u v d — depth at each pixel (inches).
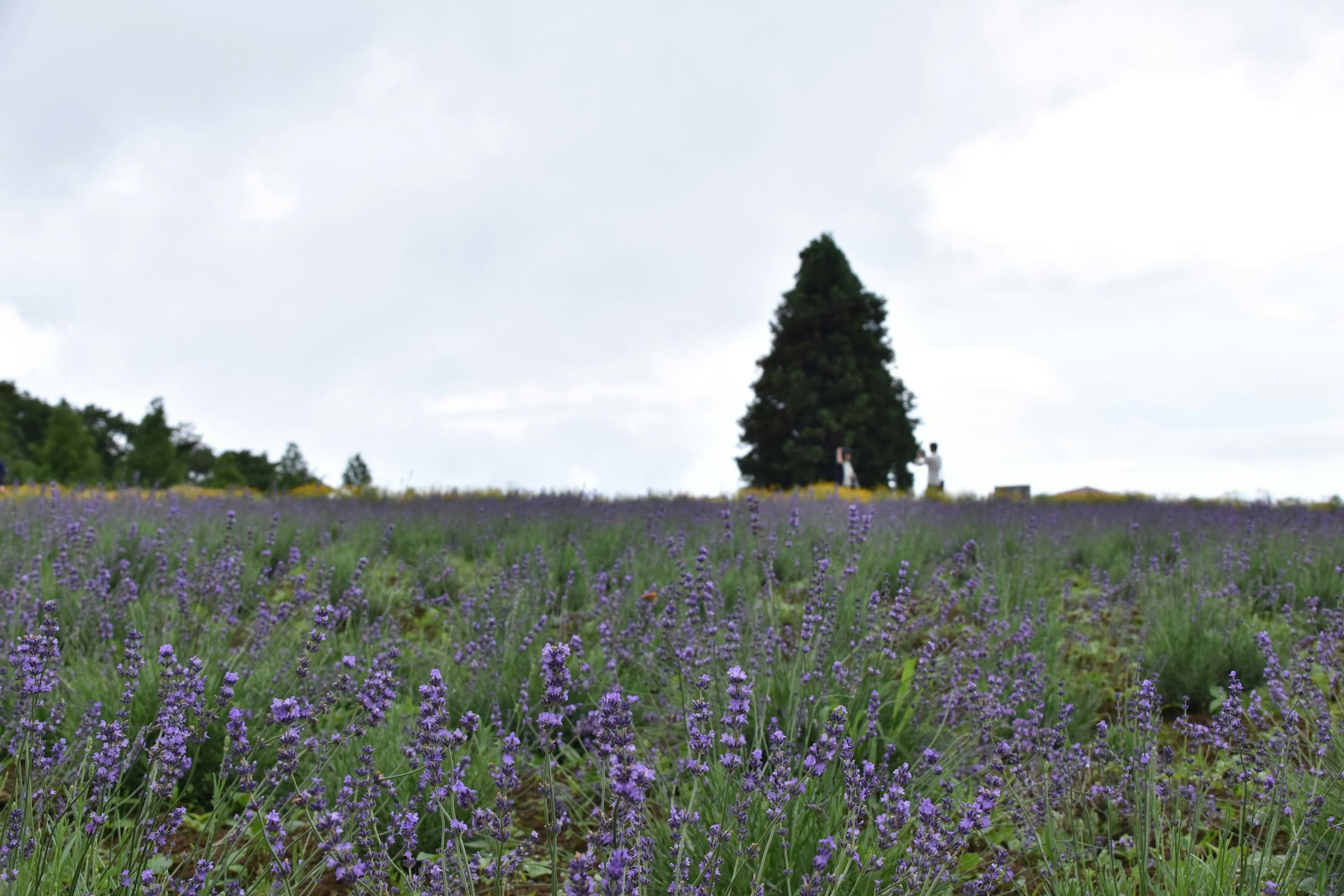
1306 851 100.7
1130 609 229.6
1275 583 235.5
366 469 2018.9
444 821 92.7
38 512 324.8
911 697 143.6
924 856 83.7
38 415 2246.6
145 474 1688.0
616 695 73.4
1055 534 335.3
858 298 1371.8
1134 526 336.5
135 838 84.9
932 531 337.4
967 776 127.5
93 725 112.9
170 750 86.0
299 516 387.5
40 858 82.2
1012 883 106.1
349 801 100.3
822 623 145.0
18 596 170.2
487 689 160.1
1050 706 153.8
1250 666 175.0
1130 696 139.7
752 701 126.0
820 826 101.0
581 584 256.2
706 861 85.4
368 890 89.0
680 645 155.6
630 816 80.0
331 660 162.2
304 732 122.7
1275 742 114.7
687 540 313.1
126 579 194.2
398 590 251.1
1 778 117.6
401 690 160.2
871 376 1357.0
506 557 302.5
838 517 341.7
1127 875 103.3
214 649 150.8
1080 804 123.8
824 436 1306.6
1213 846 109.1
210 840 87.7
